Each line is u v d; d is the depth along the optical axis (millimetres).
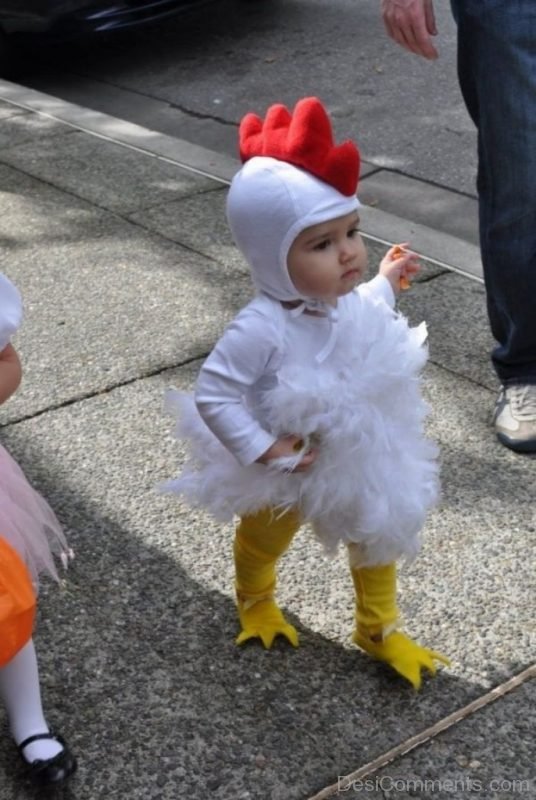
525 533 3000
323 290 2229
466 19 3182
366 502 2320
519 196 3225
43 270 4531
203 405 2271
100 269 4520
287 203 2160
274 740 2412
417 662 2516
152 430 3477
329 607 2768
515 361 3461
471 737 2406
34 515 2391
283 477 2348
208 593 2826
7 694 2332
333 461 2289
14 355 2285
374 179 5645
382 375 2270
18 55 7613
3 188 5340
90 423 3521
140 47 7957
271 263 2221
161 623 2736
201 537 3014
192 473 2514
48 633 2705
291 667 2602
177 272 4484
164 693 2537
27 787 2324
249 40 7988
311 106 2170
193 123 6664
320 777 2324
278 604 2779
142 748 2402
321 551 2939
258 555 2559
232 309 4191
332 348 2275
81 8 7227
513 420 3375
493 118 3211
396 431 2350
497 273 3342
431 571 2871
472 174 5664
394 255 2543
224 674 2586
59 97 7184
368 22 8203
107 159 5664
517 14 3084
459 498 3137
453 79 7012
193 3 7656
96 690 2547
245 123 2324
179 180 5387
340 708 2488
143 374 3781
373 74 7199
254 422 2271
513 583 2828
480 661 2602
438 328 3994
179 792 2299
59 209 5094
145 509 3127
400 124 6379
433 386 3664
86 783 2326
